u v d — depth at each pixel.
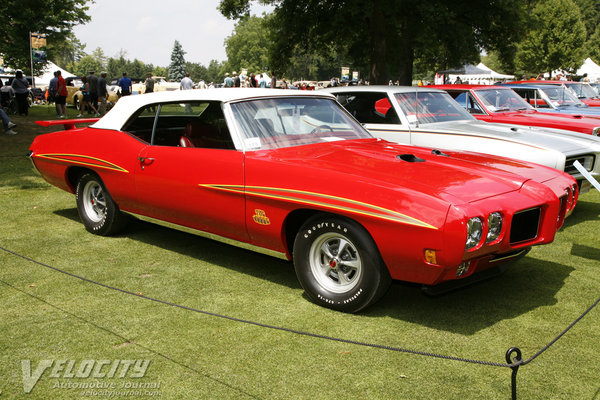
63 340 3.10
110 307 3.57
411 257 3.10
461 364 2.86
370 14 17.56
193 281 4.08
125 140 4.76
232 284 4.03
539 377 2.73
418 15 18.84
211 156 4.04
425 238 3.01
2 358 2.89
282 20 21.89
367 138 4.51
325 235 3.49
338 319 3.41
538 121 7.98
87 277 4.14
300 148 4.04
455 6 19.33
